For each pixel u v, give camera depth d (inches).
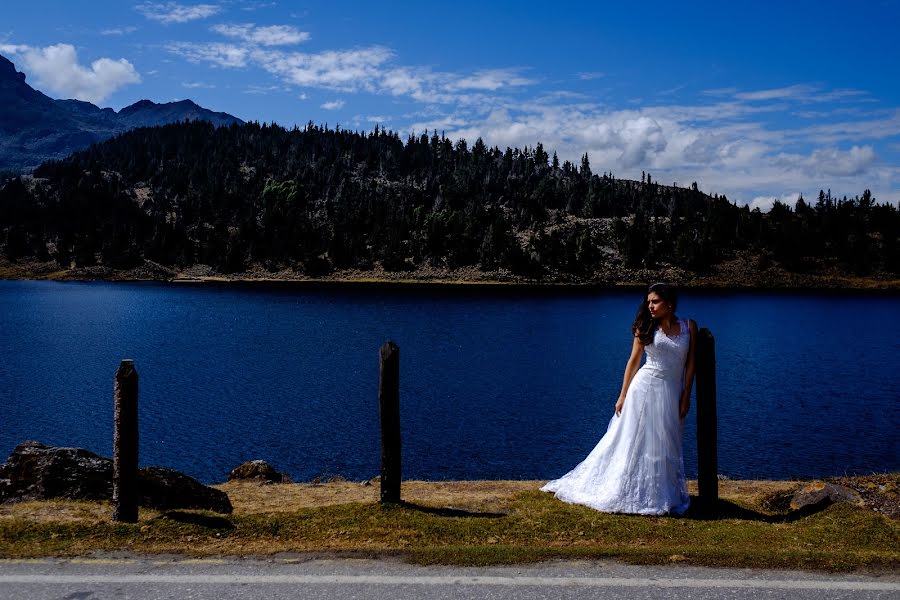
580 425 1551.4
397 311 5880.9
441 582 182.9
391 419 287.4
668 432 282.8
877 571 193.3
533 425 1549.0
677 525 252.8
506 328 4525.1
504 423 1571.1
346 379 2284.7
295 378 2301.9
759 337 4010.8
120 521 248.1
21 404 1759.4
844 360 2928.2
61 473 299.6
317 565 197.5
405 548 213.3
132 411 250.8
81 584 181.0
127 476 250.4
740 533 243.0
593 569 193.5
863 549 224.5
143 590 177.0
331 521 249.0
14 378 2226.9
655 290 284.2
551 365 2768.2
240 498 359.9
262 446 1301.7
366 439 1369.3
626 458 283.3
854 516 257.6
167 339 3590.1
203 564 198.4
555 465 1168.2
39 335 3708.2
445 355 3105.3
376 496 367.2
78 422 1536.7
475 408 1782.7
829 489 286.8
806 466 1133.1
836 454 1222.3
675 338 283.7
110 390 1998.0
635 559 201.0
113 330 4040.4
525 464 1174.3
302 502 343.3
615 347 3474.4
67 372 2370.8
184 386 2105.1
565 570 192.5
